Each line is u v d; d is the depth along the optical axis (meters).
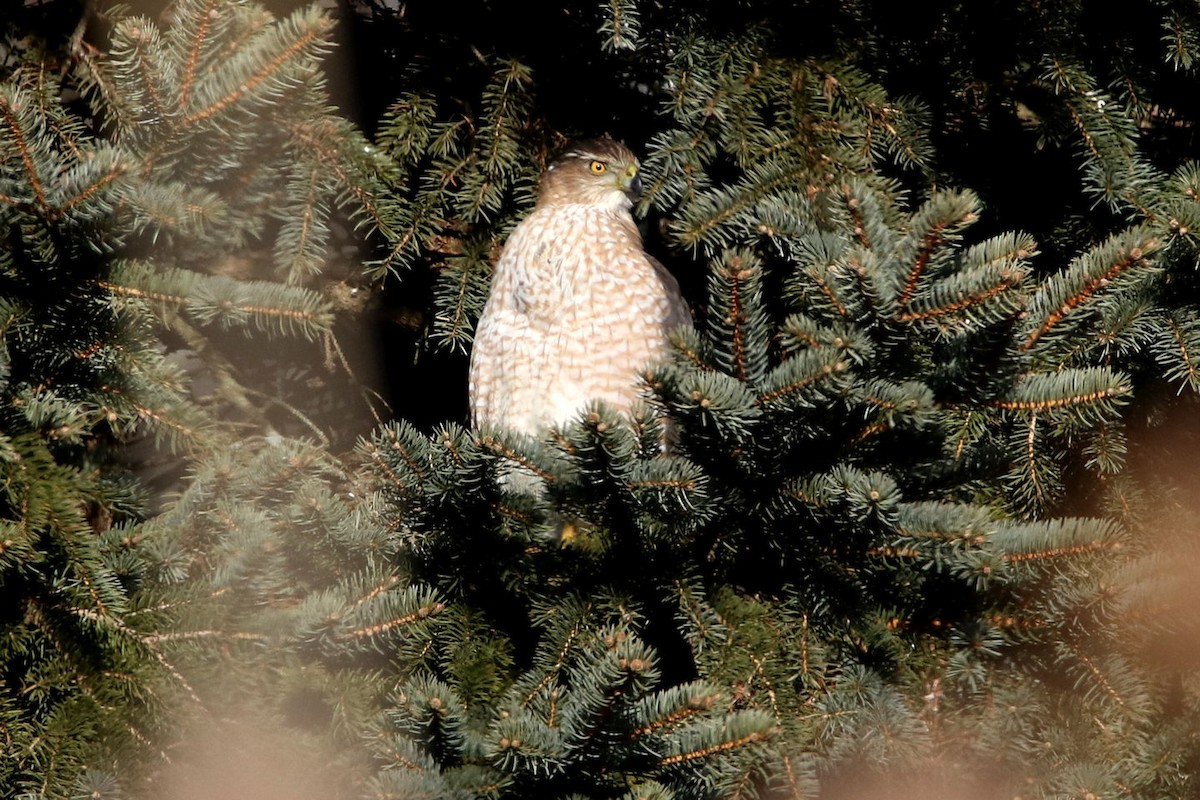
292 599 13.35
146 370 13.33
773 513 13.34
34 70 13.49
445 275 13.63
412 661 13.35
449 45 13.58
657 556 13.35
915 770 13.32
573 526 13.35
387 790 13.23
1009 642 13.33
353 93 13.62
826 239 13.34
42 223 13.27
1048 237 13.59
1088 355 13.45
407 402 13.78
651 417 13.29
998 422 13.38
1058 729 13.33
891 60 13.55
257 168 13.45
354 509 13.39
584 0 13.55
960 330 13.30
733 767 13.27
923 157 13.54
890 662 13.33
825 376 13.27
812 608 13.34
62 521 13.27
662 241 13.78
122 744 13.27
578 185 13.62
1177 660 13.34
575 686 13.27
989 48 13.53
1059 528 13.30
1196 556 13.34
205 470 13.35
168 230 13.34
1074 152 13.54
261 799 13.27
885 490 13.27
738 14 13.52
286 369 13.75
